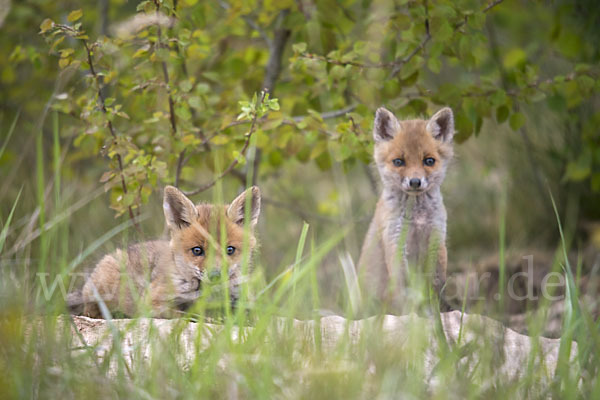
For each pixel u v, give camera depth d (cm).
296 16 1262
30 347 637
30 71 1600
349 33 1385
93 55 1069
